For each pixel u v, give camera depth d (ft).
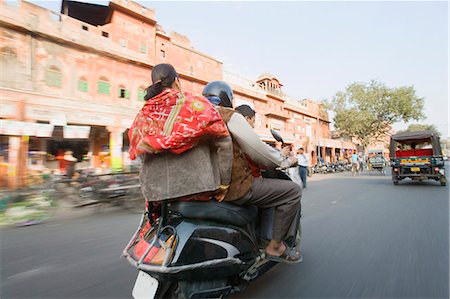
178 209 5.66
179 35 69.15
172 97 5.33
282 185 6.92
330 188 34.60
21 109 39.01
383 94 115.14
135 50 56.18
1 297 7.62
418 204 21.58
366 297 7.25
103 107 48.14
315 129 128.36
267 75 101.04
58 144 46.70
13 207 17.40
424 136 37.17
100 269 9.59
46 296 7.66
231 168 5.69
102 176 22.80
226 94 6.85
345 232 13.69
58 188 23.89
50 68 42.83
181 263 5.28
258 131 85.35
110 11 55.52
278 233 7.06
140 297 5.62
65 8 57.77
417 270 8.95
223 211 6.03
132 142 5.67
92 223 17.52
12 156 38.42
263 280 8.24
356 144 167.84
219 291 5.89
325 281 8.17
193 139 5.11
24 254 11.28
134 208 21.86
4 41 38.60
